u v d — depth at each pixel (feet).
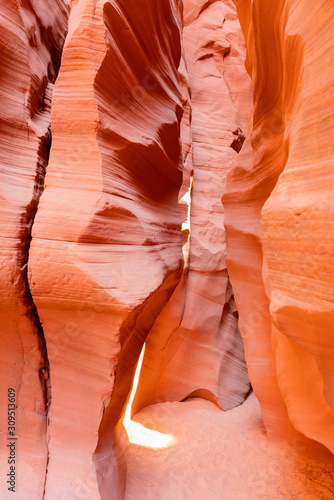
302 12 5.99
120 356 9.64
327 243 4.73
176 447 14.29
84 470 9.36
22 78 9.50
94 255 8.62
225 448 14.06
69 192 8.80
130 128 10.32
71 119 8.90
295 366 8.79
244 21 14.21
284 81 7.98
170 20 12.78
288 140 7.12
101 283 8.48
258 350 13.74
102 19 8.85
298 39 6.05
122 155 9.87
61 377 9.66
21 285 8.69
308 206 5.13
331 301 4.76
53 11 12.33
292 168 5.84
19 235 8.57
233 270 15.07
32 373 9.86
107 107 9.36
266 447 13.66
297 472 12.15
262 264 12.01
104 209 8.68
